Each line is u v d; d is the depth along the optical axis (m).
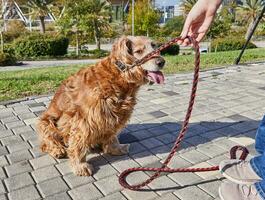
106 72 1.15
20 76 2.90
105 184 1.15
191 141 1.48
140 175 1.20
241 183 0.91
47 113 1.33
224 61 3.63
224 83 2.52
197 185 1.13
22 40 7.76
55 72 3.18
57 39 8.05
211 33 11.00
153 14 12.69
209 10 0.95
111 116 1.18
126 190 1.11
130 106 1.20
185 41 0.95
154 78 1.12
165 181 1.16
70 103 1.23
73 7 9.18
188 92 2.26
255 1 12.26
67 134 1.26
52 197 1.09
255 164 0.89
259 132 0.93
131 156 1.35
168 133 1.57
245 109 1.90
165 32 13.02
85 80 1.19
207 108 1.92
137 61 1.12
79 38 9.42
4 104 2.05
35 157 1.35
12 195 1.10
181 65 3.40
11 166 1.28
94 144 1.29
